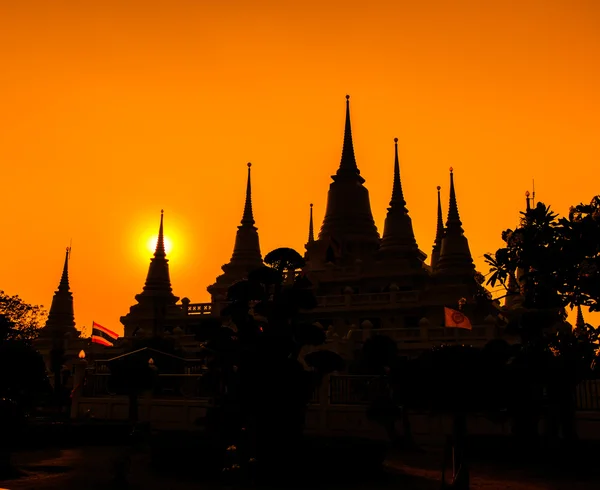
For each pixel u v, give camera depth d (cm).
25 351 3459
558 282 3406
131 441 4009
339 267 8681
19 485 2719
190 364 5862
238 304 3170
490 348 2480
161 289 9919
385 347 3672
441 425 3975
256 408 2995
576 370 3244
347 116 9956
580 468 3086
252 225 9944
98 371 5425
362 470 2858
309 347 5844
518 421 3306
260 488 2694
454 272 8144
